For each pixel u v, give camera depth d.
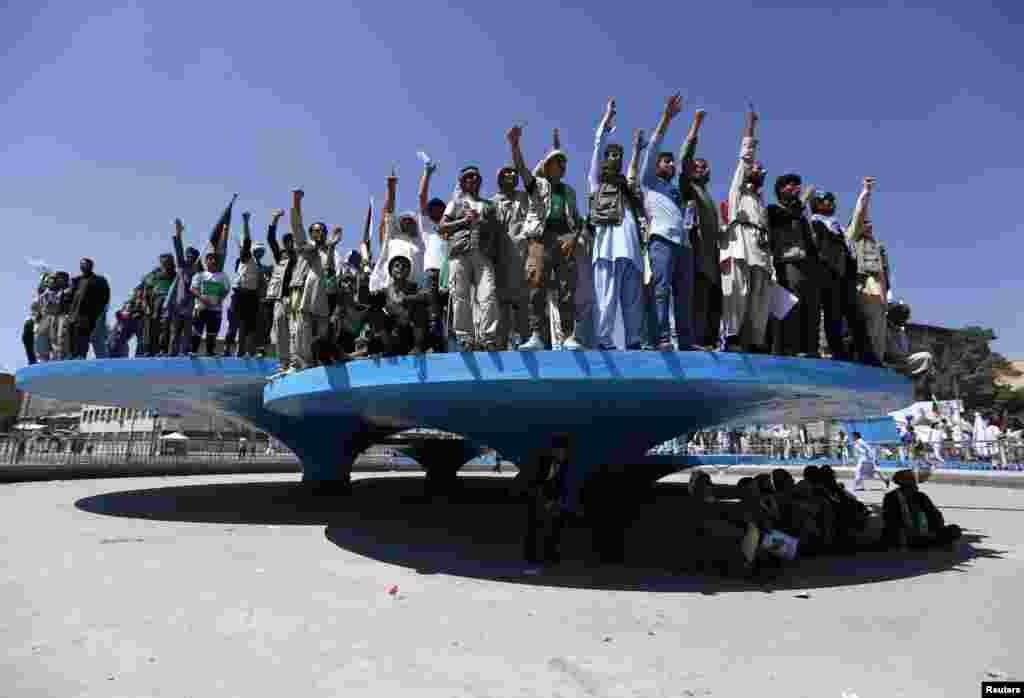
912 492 9.55
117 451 24.23
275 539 9.92
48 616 5.43
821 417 12.67
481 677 4.17
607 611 5.85
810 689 4.02
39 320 14.45
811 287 8.20
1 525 10.59
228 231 13.17
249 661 4.42
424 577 7.27
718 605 6.10
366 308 10.46
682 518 12.24
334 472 17.23
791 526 8.79
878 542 9.46
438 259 10.30
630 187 7.60
